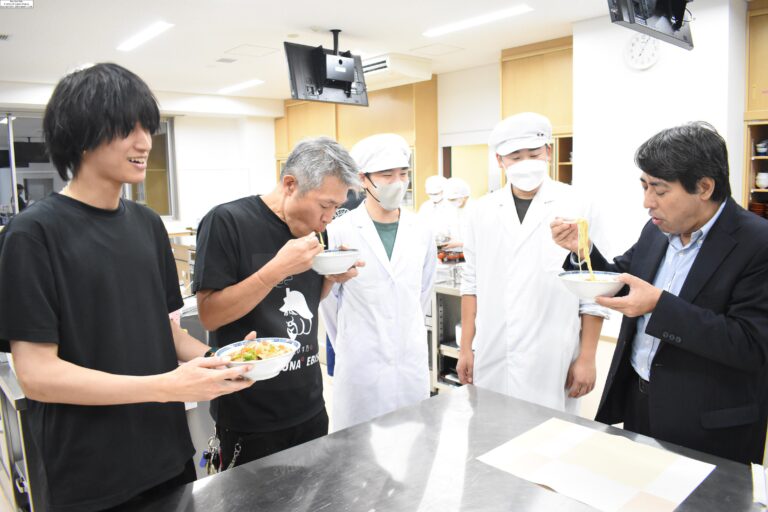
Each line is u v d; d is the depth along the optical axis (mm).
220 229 1398
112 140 962
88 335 1008
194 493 994
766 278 1196
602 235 1978
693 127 1226
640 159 1268
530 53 5297
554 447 1130
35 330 915
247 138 8977
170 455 1124
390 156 1829
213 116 8805
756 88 4070
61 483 992
